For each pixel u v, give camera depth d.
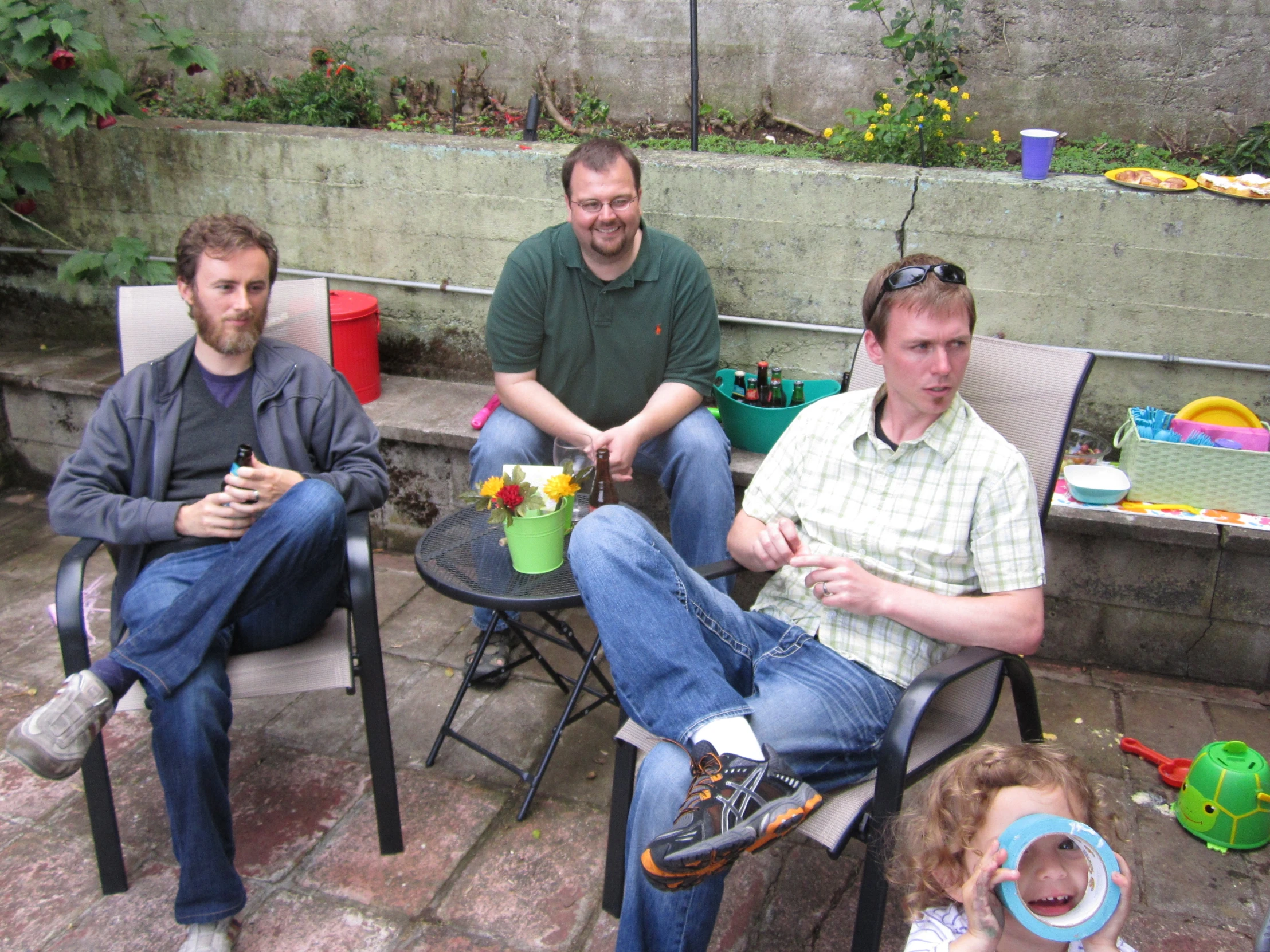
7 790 2.50
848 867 2.25
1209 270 2.97
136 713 2.53
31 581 3.44
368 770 2.56
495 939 2.07
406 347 3.85
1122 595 2.88
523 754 2.62
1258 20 3.49
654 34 4.03
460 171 3.53
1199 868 2.22
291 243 3.82
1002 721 2.71
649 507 3.26
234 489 2.14
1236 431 2.88
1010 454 1.93
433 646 3.08
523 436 2.86
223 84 4.39
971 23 3.74
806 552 2.07
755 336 3.43
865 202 3.16
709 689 1.78
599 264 2.78
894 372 1.91
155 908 2.15
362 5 4.25
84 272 3.80
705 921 1.71
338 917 2.12
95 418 2.31
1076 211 3.00
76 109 3.56
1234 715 2.75
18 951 2.05
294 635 2.21
